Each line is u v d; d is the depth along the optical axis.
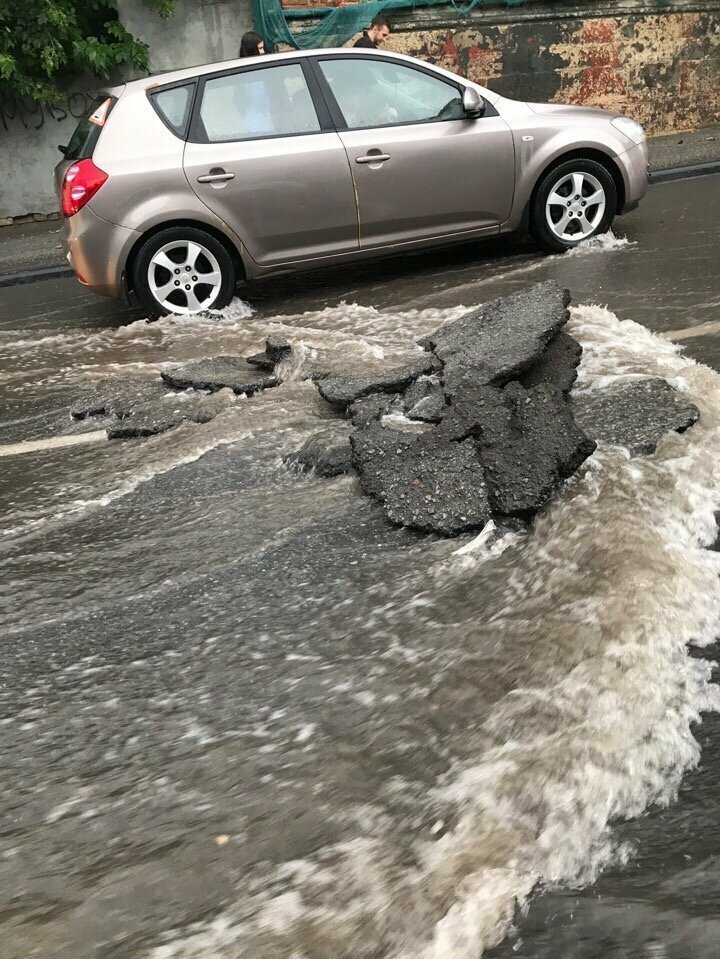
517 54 13.52
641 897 1.79
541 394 4.05
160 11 12.70
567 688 2.36
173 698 2.57
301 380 5.23
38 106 13.10
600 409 4.12
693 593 2.73
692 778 2.07
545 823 1.96
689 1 14.13
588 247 7.79
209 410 4.91
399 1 12.75
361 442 3.94
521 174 7.54
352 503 3.68
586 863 1.87
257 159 6.96
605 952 1.69
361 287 7.50
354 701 2.44
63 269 9.69
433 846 1.92
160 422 4.83
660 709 2.26
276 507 3.74
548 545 3.11
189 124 6.95
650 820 1.97
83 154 6.86
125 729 2.46
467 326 5.23
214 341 6.41
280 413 4.77
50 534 3.76
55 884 1.96
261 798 2.13
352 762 2.21
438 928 1.74
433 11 12.97
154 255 6.93
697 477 3.46
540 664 2.47
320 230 7.21
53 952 1.80
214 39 13.11
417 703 2.39
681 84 14.57
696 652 2.50
